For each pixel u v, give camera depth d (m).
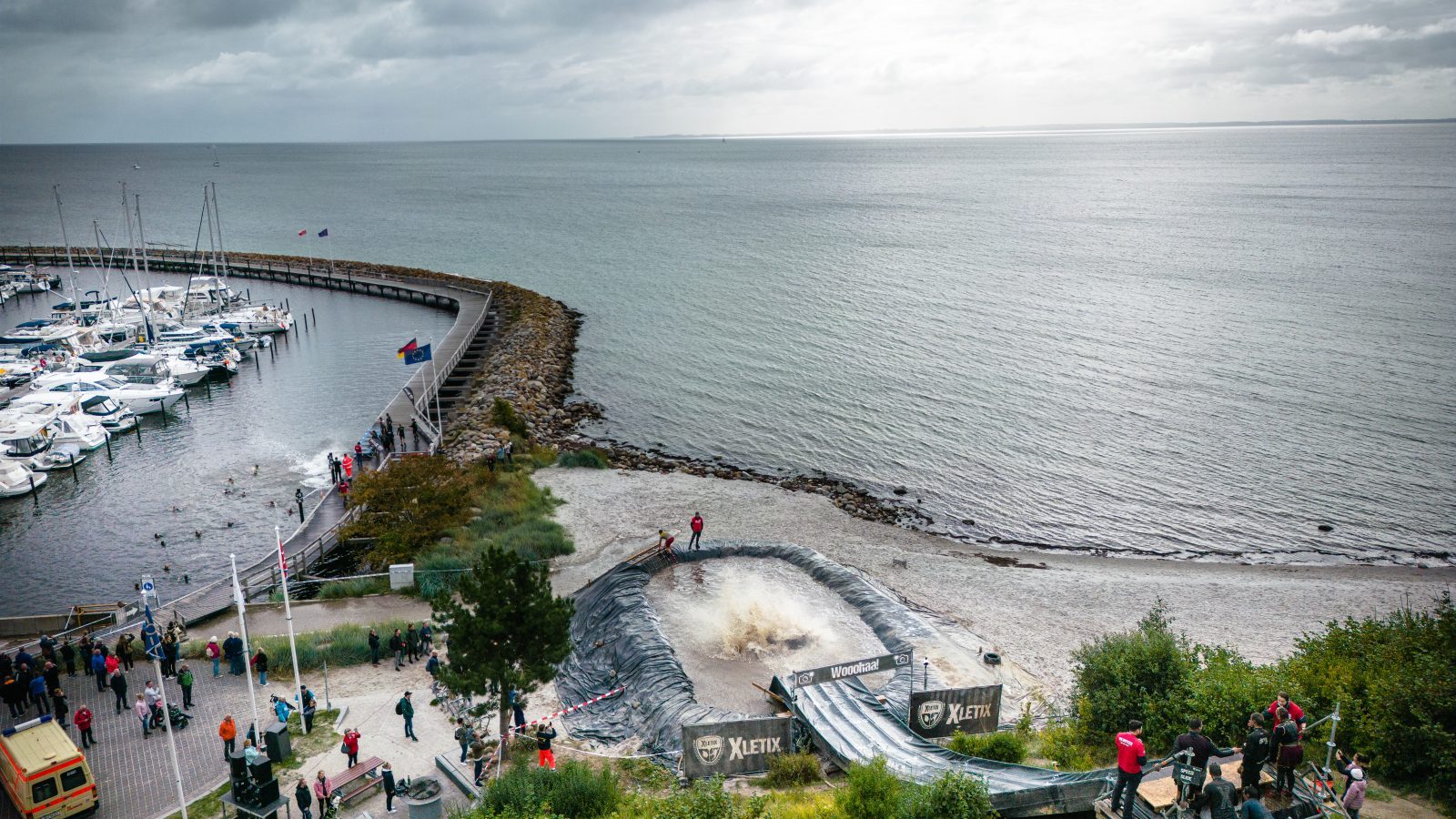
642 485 52.62
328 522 46.06
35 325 88.81
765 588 35.88
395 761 25.55
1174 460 58.09
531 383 70.88
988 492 53.91
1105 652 27.06
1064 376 74.88
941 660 31.02
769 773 23.91
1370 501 52.03
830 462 58.62
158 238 172.00
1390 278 112.31
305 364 82.19
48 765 22.11
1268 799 16.92
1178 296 104.19
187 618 35.16
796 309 101.06
